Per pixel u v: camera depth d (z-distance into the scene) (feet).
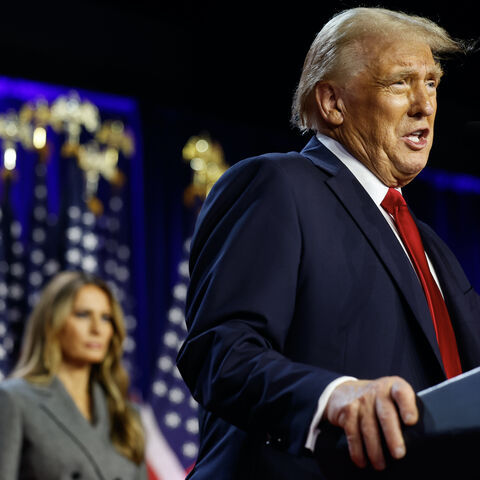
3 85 47.16
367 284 7.93
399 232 8.92
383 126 9.08
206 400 7.09
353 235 8.22
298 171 8.55
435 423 5.20
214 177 51.78
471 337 8.81
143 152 50.78
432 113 9.15
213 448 8.20
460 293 9.23
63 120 48.01
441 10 34.78
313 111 9.75
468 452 5.02
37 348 18.72
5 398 17.42
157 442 44.88
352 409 5.68
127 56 48.44
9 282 44.37
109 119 50.47
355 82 9.23
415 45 9.25
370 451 5.46
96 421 18.38
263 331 7.36
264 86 50.62
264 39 49.03
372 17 9.45
